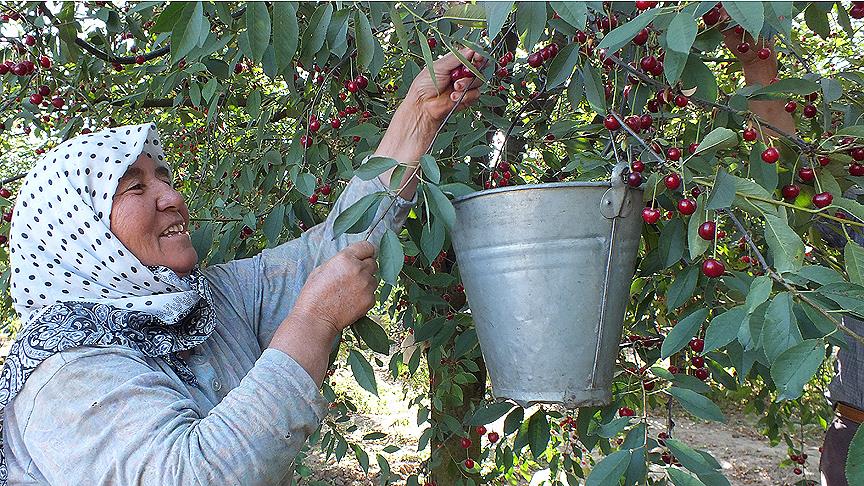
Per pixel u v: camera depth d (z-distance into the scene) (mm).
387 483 2289
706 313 931
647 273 1283
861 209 843
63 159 1132
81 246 1124
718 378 1621
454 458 2379
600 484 871
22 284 1146
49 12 1964
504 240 979
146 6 911
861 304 747
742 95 1123
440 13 1336
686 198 969
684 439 5879
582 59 1214
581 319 973
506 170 1544
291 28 980
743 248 1522
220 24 1528
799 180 1203
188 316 1166
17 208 1159
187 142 2555
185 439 901
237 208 1794
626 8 1104
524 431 1295
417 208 1245
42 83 2217
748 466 5188
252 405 929
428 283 1528
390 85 2008
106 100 2443
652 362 1646
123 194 1156
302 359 992
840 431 2031
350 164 1576
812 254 1544
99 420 927
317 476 4238
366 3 1149
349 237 1342
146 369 996
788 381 729
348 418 2221
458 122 1628
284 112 2109
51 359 961
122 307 1091
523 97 1761
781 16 739
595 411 1314
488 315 1037
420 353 1957
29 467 994
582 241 954
